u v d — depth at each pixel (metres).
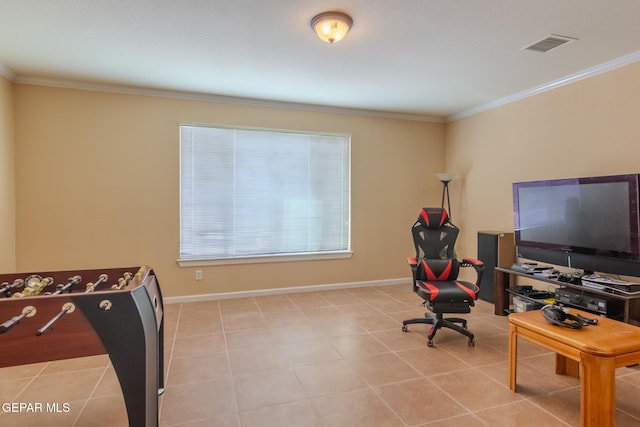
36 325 1.45
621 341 1.75
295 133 4.36
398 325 3.26
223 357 2.58
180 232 3.95
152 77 3.39
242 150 4.14
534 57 2.89
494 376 2.31
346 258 4.64
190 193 3.97
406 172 4.90
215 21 2.32
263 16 2.25
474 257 4.53
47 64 3.07
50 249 3.50
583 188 2.95
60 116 3.50
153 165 3.81
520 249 3.57
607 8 2.14
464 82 3.51
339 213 4.61
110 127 3.66
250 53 2.83
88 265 3.63
